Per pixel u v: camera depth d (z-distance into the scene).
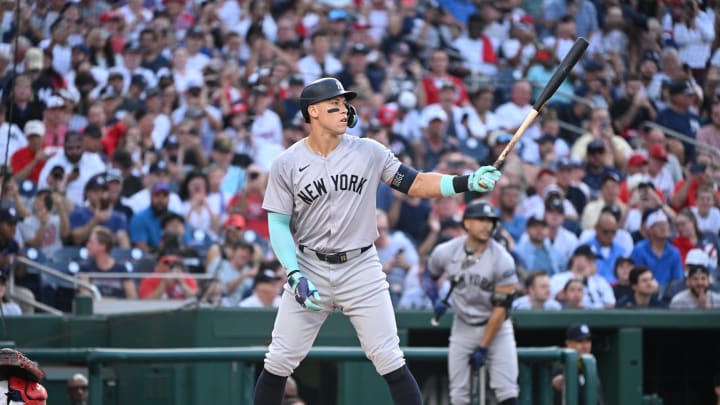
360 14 49.56
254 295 32.09
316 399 30.80
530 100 44.19
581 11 47.03
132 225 36.19
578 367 26.94
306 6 48.09
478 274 26.25
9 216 30.81
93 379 23.14
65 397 29.56
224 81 42.66
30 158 35.09
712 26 43.59
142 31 43.25
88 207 35.12
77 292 32.75
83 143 36.34
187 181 38.12
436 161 41.97
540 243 35.75
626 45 44.72
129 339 31.36
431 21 49.12
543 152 42.31
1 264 30.58
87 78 39.56
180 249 34.84
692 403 36.19
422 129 42.66
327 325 30.81
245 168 39.09
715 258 35.22
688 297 34.59
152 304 33.00
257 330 29.89
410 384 18.08
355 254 17.77
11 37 36.06
